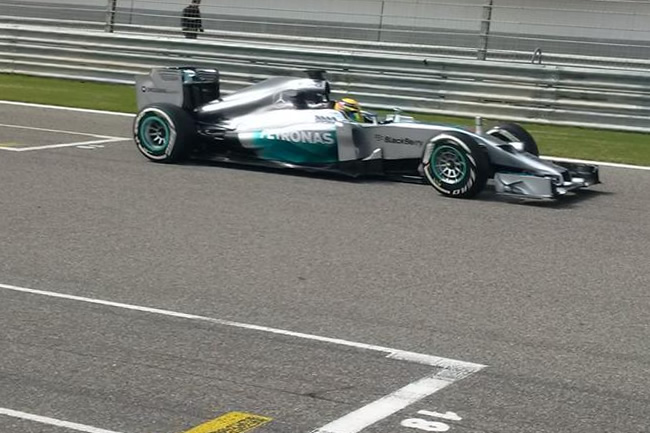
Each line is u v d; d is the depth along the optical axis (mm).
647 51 24875
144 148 15219
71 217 11516
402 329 7871
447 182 13273
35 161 14969
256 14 29938
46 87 23969
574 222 12141
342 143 14055
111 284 8922
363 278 9367
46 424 5941
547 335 7828
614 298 8938
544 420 6156
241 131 14750
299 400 6387
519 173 13219
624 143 18484
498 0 27203
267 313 8203
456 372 6945
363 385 6664
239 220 11672
